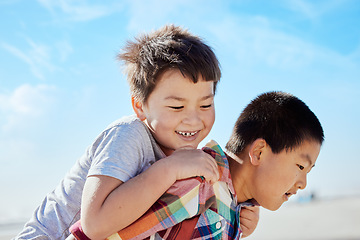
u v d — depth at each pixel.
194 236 1.74
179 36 1.93
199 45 1.88
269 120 1.94
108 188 1.63
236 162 1.99
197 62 1.79
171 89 1.78
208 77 1.82
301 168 1.92
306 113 1.99
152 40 1.94
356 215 18.50
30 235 1.90
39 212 1.98
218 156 1.91
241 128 2.02
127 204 1.59
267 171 1.91
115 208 1.58
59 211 1.92
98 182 1.64
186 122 1.79
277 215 20.62
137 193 1.60
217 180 1.82
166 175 1.66
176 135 1.82
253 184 1.95
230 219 1.89
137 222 1.67
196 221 1.76
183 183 1.71
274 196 1.93
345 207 22.98
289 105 1.99
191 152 1.76
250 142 1.96
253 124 1.98
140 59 1.91
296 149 1.90
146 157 1.82
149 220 1.67
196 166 1.70
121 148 1.73
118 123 1.85
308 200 28.52
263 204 1.98
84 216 1.62
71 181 1.95
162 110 1.80
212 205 1.82
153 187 1.63
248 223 2.08
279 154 1.89
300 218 18.80
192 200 1.72
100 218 1.58
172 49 1.83
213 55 1.90
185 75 1.76
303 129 1.92
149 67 1.83
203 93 1.82
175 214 1.69
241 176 1.97
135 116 1.93
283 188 1.92
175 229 1.72
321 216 19.05
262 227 15.73
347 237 11.98
